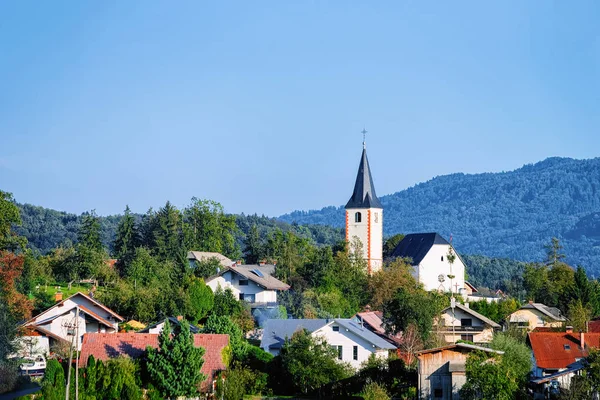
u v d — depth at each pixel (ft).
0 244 489.67
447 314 473.67
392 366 365.40
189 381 323.37
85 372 317.63
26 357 376.27
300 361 357.00
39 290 517.14
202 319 475.31
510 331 466.29
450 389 335.88
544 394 334.24
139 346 345.51
